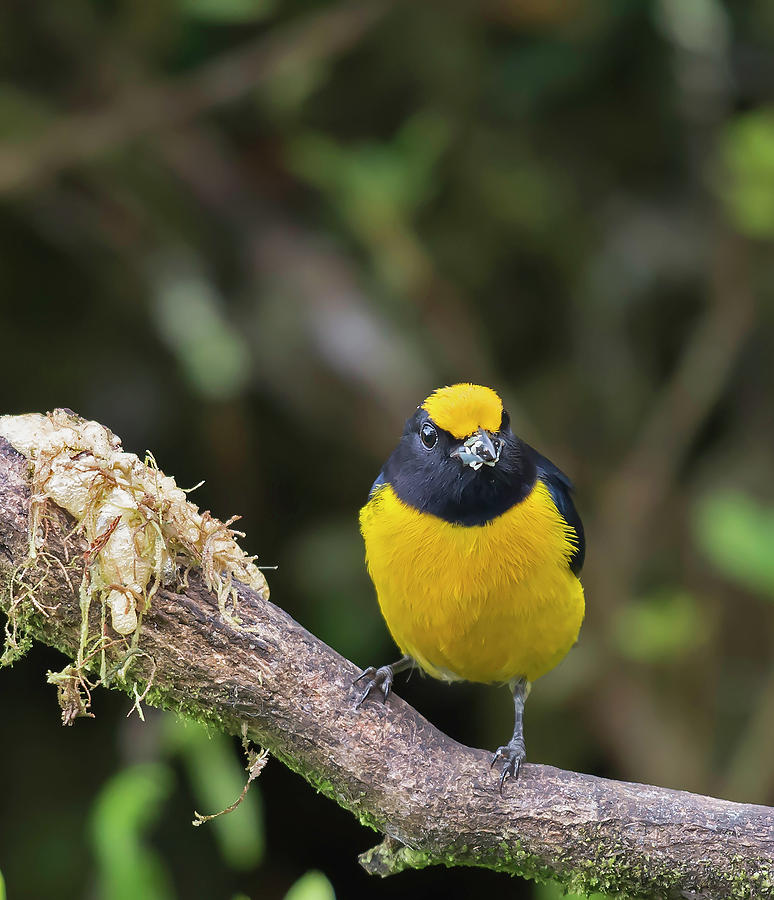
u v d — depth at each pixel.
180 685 5.27
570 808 5.48
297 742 5.43
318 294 11.90
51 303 12.30
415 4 12.69
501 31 13.18
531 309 13.51
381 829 5.64
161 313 11.56
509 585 6.80
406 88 13.07
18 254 12.04
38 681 12.07
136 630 5.04
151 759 10.03
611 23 13.01
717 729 12.45
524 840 5.51
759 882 5.40
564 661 12.04
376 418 11.73
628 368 13.46
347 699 5.45
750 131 11.35
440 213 13.05
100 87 12.07
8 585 5.04
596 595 12.18
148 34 12.26
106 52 12.13
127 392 12.20
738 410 13.62
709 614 12.59
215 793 9.73
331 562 12.48
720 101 13.27
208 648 5.23
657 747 11.96
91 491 4.96
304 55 12.14
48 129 11.60
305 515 12.86
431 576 6.85
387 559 6.98
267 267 12.07
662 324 13.62
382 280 12.18
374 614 12.34
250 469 12.47
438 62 12.99
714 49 13.10
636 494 12.73
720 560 11.11
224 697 5.30
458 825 5.49
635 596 12.78
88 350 12.31
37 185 11.57
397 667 7.77
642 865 5.46
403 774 5.47
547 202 13.20
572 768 12.32
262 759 5.43
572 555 7.06
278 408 12.27
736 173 11.85
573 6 12.81
